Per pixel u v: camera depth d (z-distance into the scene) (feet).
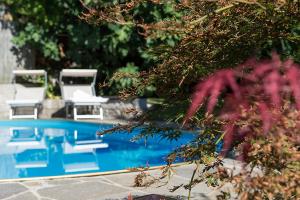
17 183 21.97
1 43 57.06
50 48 58.03
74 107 51.24
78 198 19.13
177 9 10.05
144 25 8.69
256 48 9.87
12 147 39.24
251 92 6.75
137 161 33.53
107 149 38.55
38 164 32.63
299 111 6.68
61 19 57.41
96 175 23.68
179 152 10.25
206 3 8.95
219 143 9.50
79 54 58.70
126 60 59.26
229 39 9.75
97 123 47.32
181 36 9.97
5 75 57.41
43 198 19.24
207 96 8.69
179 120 11.25
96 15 9.83
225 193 7.89
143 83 11.35
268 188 6.65
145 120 12.26
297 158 6.64
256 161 7.24
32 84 57.82
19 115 52.44
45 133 46.01
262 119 6.36
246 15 9.25
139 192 19.84
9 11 56.70
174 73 10.74
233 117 6.76
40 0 56.08
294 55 9.89
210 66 10.32
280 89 6.11
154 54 10.82
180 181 21.65
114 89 58.54
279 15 8.56
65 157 35.27
